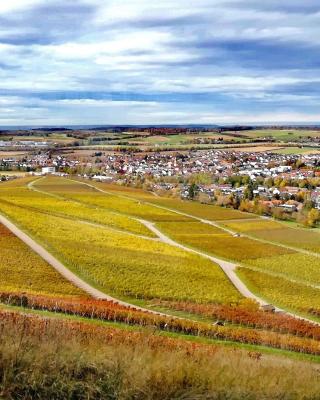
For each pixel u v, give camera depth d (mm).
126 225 125938
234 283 77750
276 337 40656
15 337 14055
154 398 12844
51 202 150500
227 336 38844
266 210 175125
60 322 19891
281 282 81750
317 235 138000
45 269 65562
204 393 13344
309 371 16422
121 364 13742
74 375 13125
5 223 97375
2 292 42188
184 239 116875
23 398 12000
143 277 68938
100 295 58062
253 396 13562
